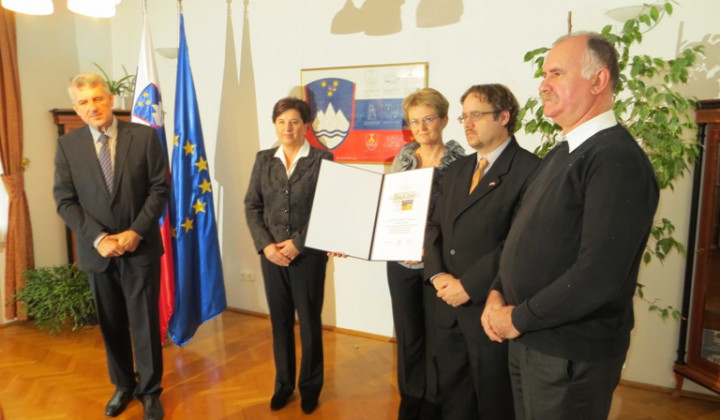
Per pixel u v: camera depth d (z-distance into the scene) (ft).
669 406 7.64
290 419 7.23
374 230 6.15
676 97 5.96
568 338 3.76
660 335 8.02
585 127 3.81
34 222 11.45
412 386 6.82
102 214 6.77
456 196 5.51
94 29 12.36
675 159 6.12
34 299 10.64
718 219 7.08
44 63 11.42
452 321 5.66
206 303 10.30
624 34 6.32
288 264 6.91
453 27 8.83
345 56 9.80
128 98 12.42
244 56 10.85
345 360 9.28
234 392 8.07
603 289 3.43
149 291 7.09
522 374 4.16
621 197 3.41
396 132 9.46
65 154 6.84
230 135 11.30
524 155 5.16
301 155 7.25
